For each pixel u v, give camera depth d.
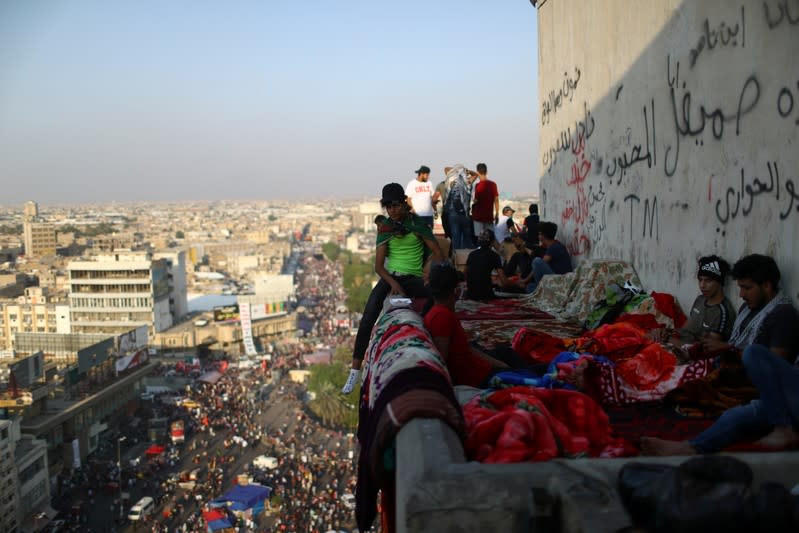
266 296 103.94
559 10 11.41
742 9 5.55
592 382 4.71
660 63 7.25
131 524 41.81
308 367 85.44
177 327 96.69
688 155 6.62
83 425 53.97
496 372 5.02
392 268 6.83
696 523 2.05
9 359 58.06
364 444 3.88
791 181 4.91
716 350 4.69
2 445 38.34
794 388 3.31
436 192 14.83
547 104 12.40
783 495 2.10
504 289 11.09
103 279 88.81
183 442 58.69
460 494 2.38
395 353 3.90
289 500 45.41
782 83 5.02
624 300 7.12
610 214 8.97
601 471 2.44
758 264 4.67
